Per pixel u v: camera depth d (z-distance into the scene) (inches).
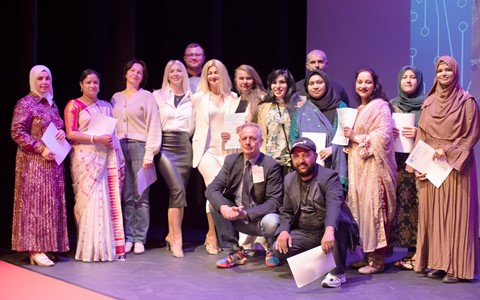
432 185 168.1
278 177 179.0
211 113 203.6
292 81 189.8
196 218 261.4
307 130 179.9
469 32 232.5
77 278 170.7
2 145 225.9
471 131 164.9
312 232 166.9
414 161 168.2
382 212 173.3
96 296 152.9
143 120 205.6
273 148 187.0
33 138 185.2
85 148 193.6
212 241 205.9
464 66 233.6
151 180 204.4
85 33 244.2
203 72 206.5
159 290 158.4
